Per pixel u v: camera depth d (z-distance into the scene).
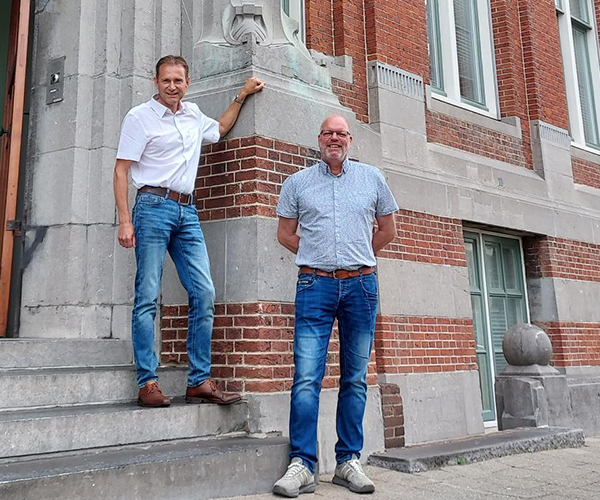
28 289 5.23
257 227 4.73
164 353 5.00
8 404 3.77
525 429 6.38
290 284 4.86
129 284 5.07
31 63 5.86
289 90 5.25
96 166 5.22
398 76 7.77
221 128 4.86
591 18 11.78
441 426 6.98
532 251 9.19
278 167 4.96
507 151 9.24
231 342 4.67
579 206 9.96
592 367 9.22
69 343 4.58
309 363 3.94
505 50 9.66
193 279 4.27
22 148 5.75
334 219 3.98
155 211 4.08
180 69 4.18
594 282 9.73
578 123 10.80
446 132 8.38
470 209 8.07
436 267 7.43
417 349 6.98
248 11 5.33
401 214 7.21
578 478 4.77
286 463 4.05
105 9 5.44
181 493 3.50
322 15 7.40
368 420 5.15
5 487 2.86
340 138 4.00
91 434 3.63
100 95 5.31
